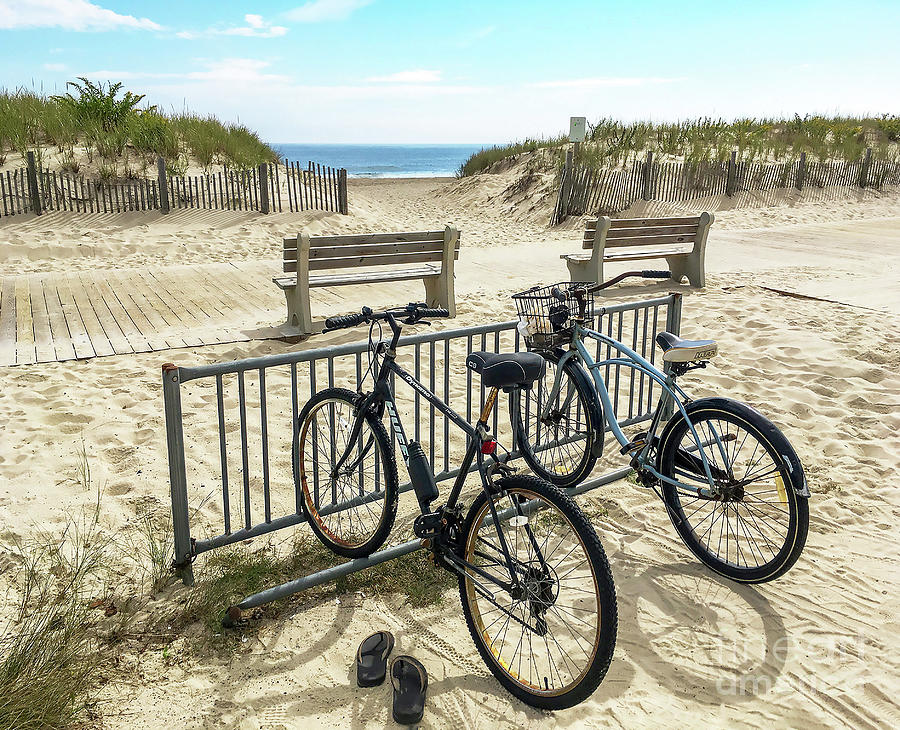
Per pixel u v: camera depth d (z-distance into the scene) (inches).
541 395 165.2
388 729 96.8
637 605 124.1
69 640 108.9
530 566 101.3
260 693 103.3
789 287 355.9
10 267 408.5
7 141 600.7
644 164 695.1
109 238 480.4
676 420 135.0
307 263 271.7
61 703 96.2
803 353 252.2
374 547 128.3
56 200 519.8
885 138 983.6
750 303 319.3
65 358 244.1
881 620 119.4
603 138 858.8
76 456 176.1
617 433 145.2
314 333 278.4
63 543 139.6
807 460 178.9
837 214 697.6
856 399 212.7
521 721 98.5
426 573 131.7
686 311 310.0
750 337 272.8
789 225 612.4
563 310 150.1
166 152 627.8
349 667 109.0
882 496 160.9
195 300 329.7
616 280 148.6
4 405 204.7
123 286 353.1
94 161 587.8
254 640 114.7
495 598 125.9
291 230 532.4
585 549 94.3
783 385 227.1
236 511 153.8
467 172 1031.0
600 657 92.4
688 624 119.0
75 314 301.6
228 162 658.8
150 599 124.2
